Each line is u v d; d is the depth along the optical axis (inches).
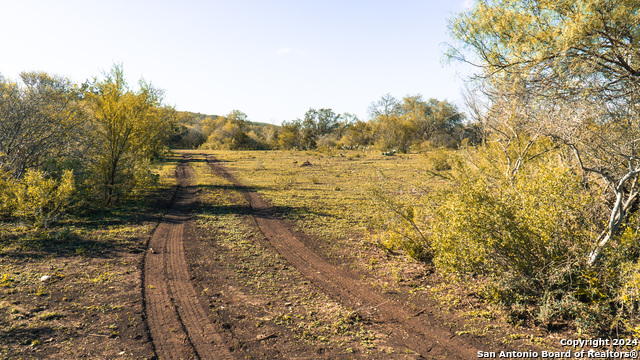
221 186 735.1
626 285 171.2
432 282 255.4
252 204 555.2
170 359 160.1
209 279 257.3
